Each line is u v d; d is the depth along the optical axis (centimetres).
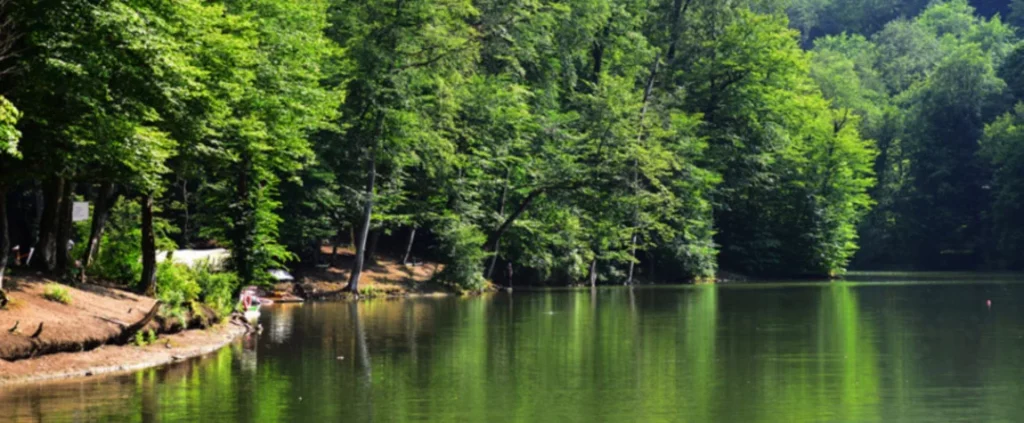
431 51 4634
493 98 5475
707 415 1691
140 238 3139
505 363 2312
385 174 5078
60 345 2083
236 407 1727
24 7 1981
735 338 2831
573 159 5759
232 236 3419
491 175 5572
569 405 1772
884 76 12406
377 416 1664
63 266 2708
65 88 2045
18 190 3775
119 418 1614
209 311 2839
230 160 3006
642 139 6125
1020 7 13350
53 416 1623
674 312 3844
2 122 1812
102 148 2152
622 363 2309
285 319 3447
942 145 9775
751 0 7275
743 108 7038
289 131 3262
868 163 8356
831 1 16062
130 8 2089
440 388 1948
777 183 7525
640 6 6969
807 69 7488
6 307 2111
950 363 2300
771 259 7481
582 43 6369
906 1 15775
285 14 3428
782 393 1900
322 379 2048
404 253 5838
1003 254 8994
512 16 5378
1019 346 2608
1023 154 8812
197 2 2542
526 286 6025
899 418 1667
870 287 5806
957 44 12938
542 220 5822
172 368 2181
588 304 4353
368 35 4497
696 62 7162
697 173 6569
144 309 2512
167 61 2114
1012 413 1706
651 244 6406
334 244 5284
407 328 3123
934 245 9644
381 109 4478
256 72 3083
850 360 2358
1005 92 9869
